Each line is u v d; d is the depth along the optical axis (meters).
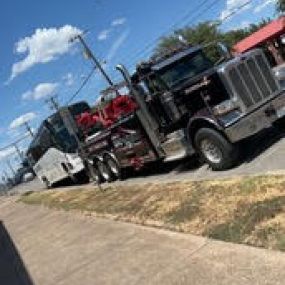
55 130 29.19
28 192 43.53
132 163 18.23
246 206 9.23
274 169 10.88
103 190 19.48
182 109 14.05
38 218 21.02
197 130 13.37
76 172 28.91
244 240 7.94
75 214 17.30
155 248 9.49
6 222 25.67
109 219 13.71
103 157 20.81
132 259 9.49
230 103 12.67
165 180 15.41
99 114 18.77
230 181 11.34
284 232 7.53
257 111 12.79
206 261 7.88
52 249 13.42
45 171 33.81
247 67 12.89
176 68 14.43
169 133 14.85
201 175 13.62
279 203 8.61
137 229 11.33
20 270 12.93
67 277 10.26
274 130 14.34
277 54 42.72
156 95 14.79
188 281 7.49
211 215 9.73
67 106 26.41
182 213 10.76
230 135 12.55
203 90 13.23
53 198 26.16
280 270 6.56
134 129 16.94
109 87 17.23
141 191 15.41
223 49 14.66
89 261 10.63
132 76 15.38
